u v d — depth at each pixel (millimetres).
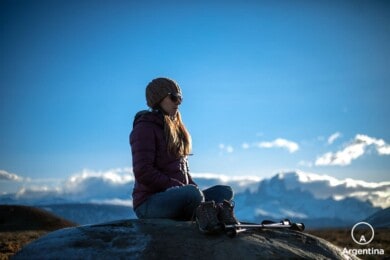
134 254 2191
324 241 2531
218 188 2695
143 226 2371
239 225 2336
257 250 2250
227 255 2197
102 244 2256
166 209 2502
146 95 2693
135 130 2570
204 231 2281
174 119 2693
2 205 27438
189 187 2494
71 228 2406
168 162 2604
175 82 2688
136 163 2523
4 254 8430
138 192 2600
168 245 2230
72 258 2205
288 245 2363
